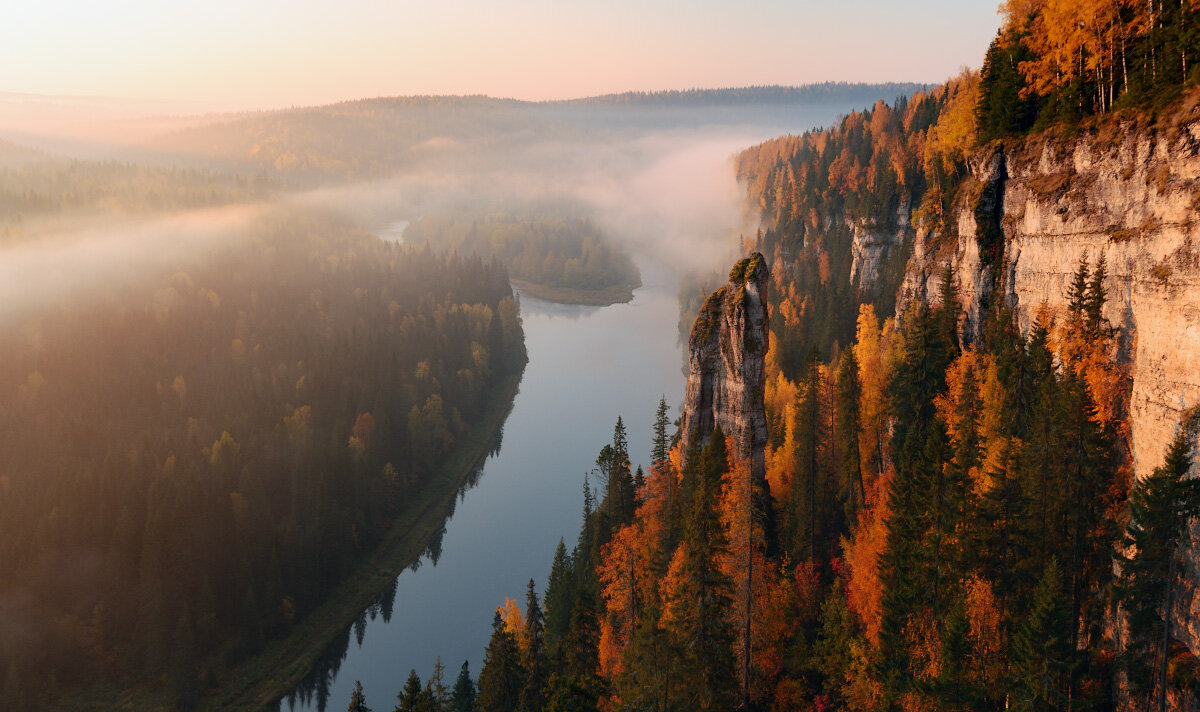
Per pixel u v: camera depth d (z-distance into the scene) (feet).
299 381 532.73
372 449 463.42
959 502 159.12
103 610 332.60
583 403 598.34
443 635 332.39
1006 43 260.01
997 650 144.77
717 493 216.54
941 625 150.71
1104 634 147.84
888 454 236.22
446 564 386.93
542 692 189.47
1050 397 171.01
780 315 508.53
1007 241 236.02
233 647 325.42
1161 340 148.66
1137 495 130.11
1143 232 165.89
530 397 619.26
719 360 256.32
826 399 246.47
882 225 535.19
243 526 365.61
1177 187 157.69
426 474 485.15
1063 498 156.25
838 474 242.99
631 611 218.18
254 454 434.71
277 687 310.24
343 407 510.17
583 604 206.90
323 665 322.34
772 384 387.75
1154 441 147.43
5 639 313.73
